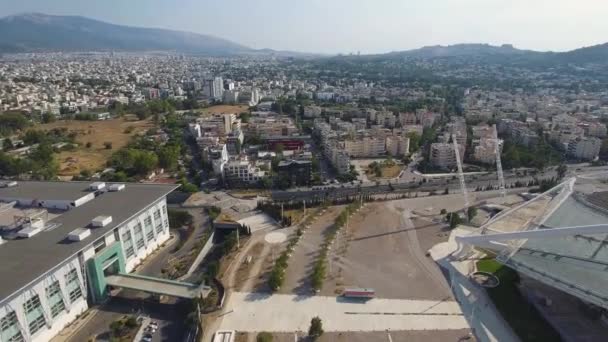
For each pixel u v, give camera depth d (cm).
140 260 16350
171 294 13175
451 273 15175
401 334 11894
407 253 16725
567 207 16800
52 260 11856
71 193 17350
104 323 12569
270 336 11388
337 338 11700
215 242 18650
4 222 14488
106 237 14162
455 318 12600
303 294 13812
